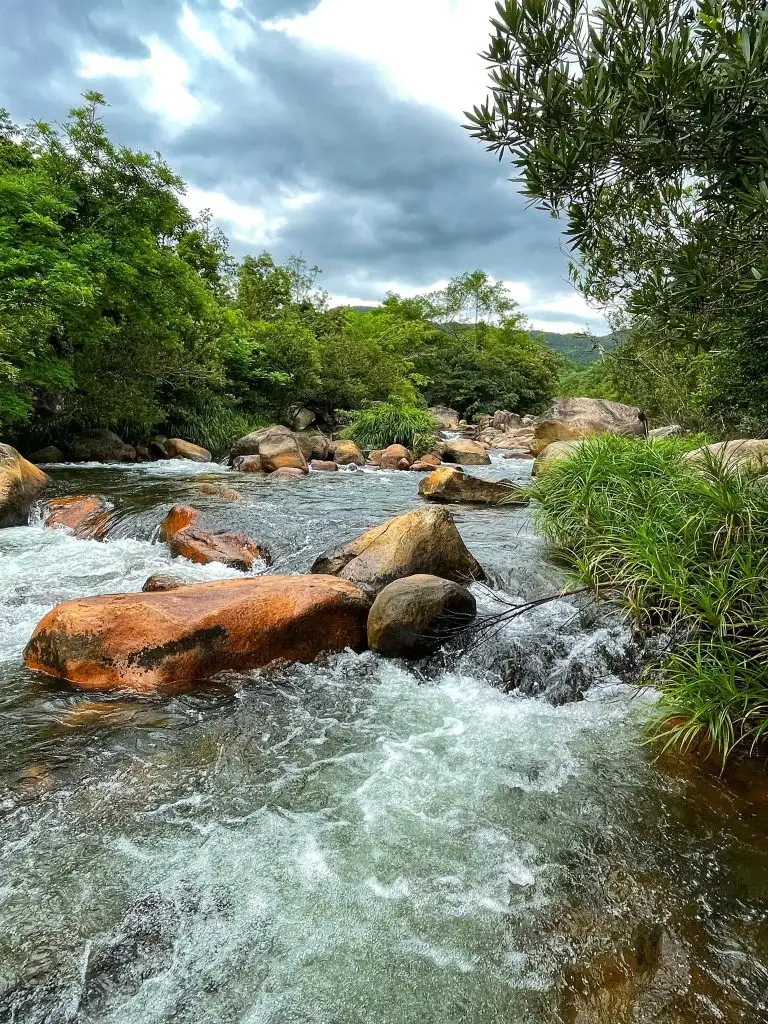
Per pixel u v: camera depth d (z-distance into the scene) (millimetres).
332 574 4949
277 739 3055
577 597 4559
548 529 5918
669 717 3133
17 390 10273
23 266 9211
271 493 9258
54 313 9461
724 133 1977
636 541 4250
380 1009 1685
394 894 2078
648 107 2035
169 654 3473
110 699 3316
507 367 35031
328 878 2145
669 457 6152
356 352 21750
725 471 4477
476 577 5031
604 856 2254
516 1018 1653
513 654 3926
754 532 3639
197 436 16047
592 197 2439
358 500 8695
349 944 1885
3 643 3990
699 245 2273
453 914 1997
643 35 2105
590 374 29984
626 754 2943
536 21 2230
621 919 1965
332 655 3971
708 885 2096
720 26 1847
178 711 3244
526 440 20500
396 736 3123
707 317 2451
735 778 2693
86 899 2014
